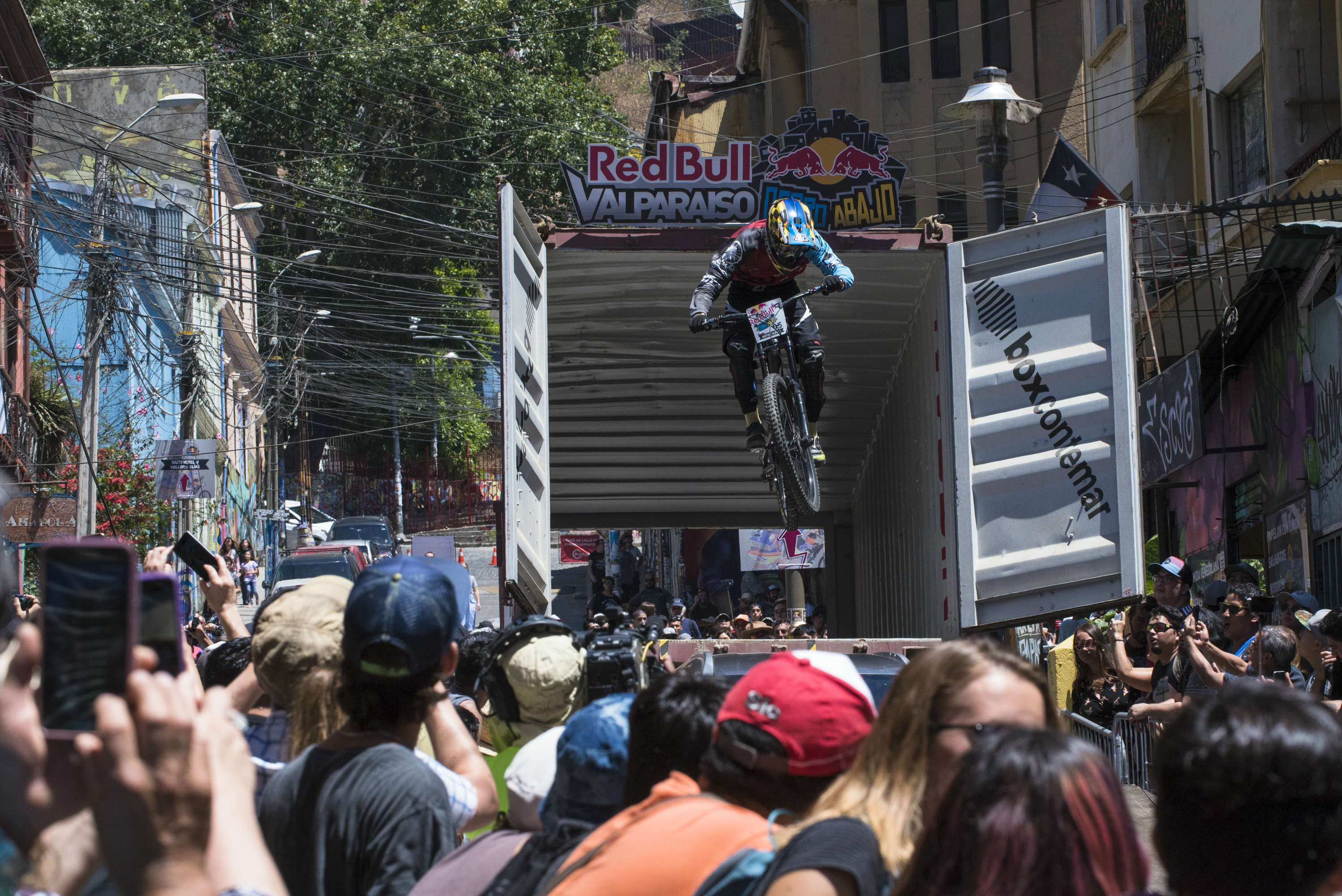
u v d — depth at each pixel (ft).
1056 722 14.43
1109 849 10.91
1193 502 92.79
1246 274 72.38
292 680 19.76
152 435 148.15
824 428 64.75
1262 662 39.09
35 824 9.57
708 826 14.07
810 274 51.60
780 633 70.18
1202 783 10.19
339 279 231.30
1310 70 87.66
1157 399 78.48
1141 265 86.17
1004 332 43.91
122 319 135.13
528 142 219.20
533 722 22.33
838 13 160.66
